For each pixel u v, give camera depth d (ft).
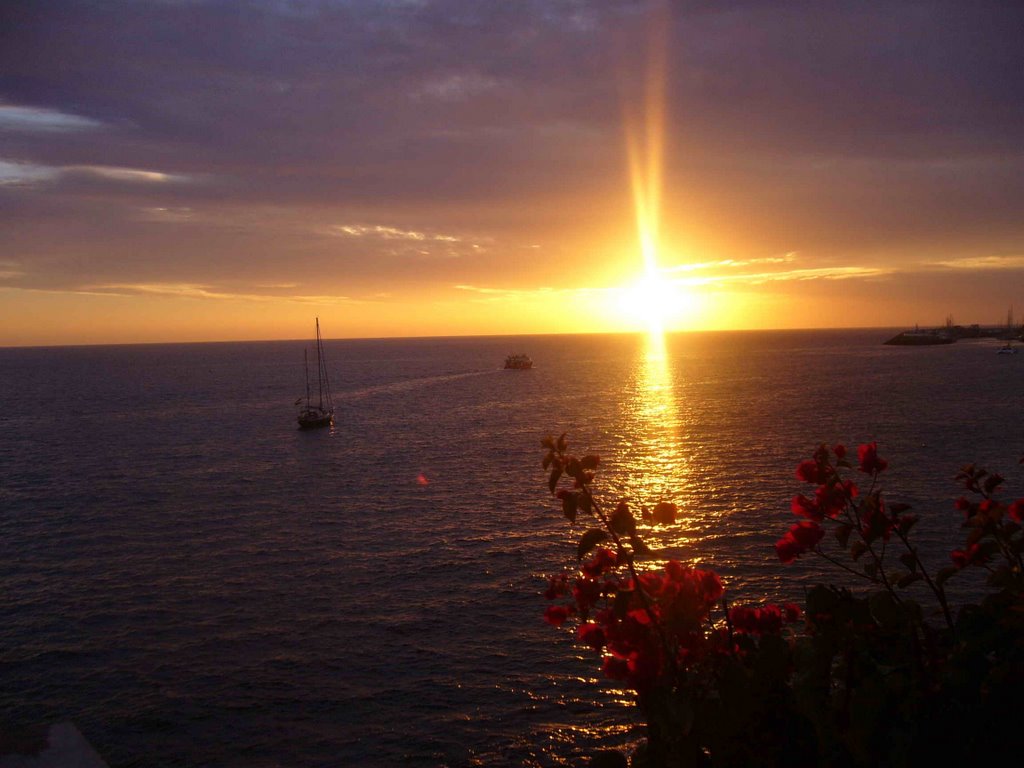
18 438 285.02
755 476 160.66
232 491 174.91
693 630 12.61
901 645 12.69
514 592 99.19
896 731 10.91
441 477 180.14
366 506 152.66
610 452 202.80
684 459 187.42
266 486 179.42
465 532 128.57
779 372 506.48
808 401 312.50
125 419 341.62
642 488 151.74
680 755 11.55
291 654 84.43
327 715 72.23
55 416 364.17
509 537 124.26
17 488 187.32
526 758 64.80
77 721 72.64
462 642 85.20
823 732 11.14
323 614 95.09
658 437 228.84
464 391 437.17
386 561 114.52
